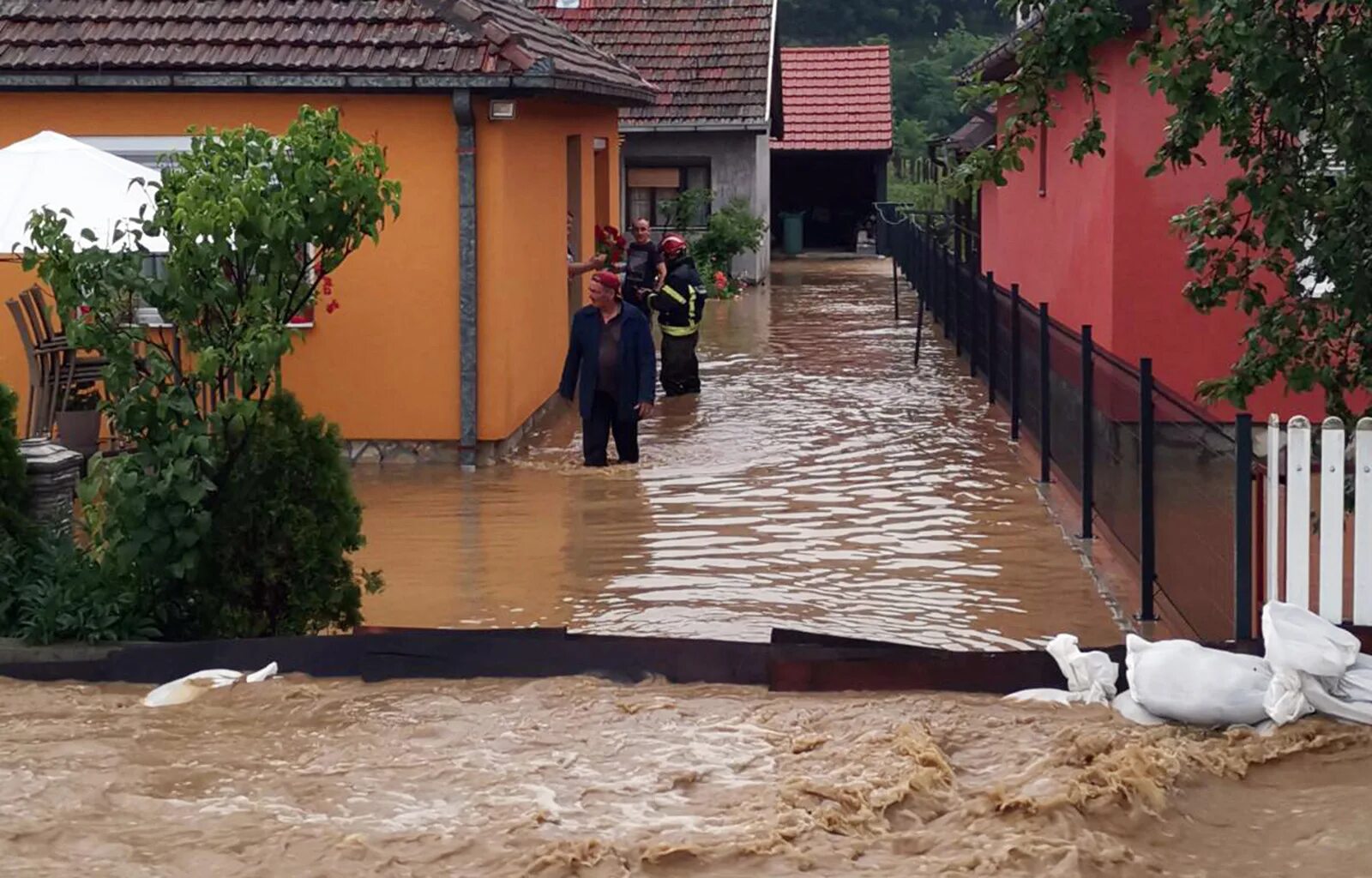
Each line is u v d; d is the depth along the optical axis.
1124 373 10.86
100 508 8.68
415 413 15.63
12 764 6.80
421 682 7.86
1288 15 8.34
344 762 6.80
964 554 11.82
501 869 5.72
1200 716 7.05
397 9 15.60
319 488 8.96
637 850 5.80
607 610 10.46
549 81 14.97
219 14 15.68
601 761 6.75
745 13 35.84
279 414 8.90
